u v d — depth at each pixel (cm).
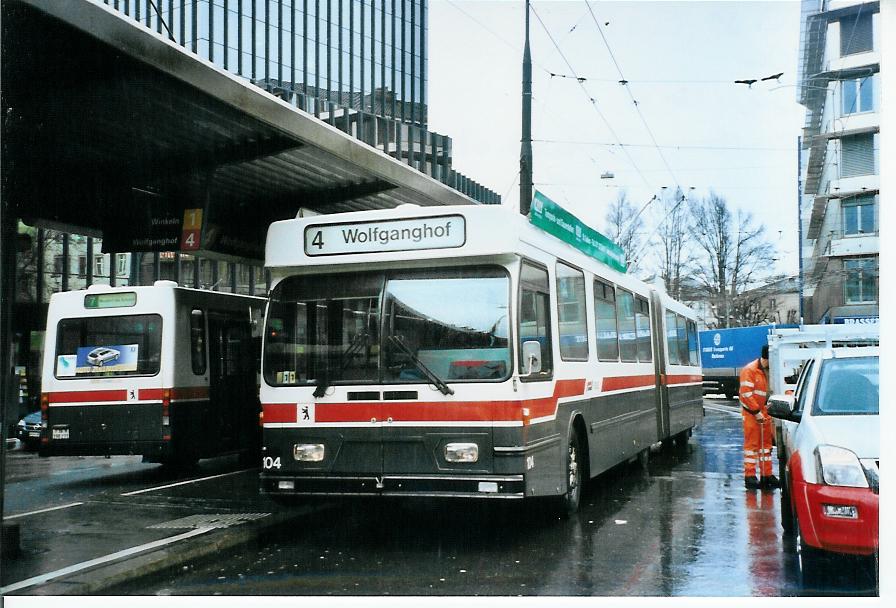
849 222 4034
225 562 753
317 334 813
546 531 877
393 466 773
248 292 4122
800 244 3934
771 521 922
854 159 3925
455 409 765
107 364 1366
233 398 1497
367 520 962
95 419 1359
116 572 668
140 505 995
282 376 814
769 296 4609
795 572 698
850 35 3569
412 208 801
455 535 865
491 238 780
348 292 812
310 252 822
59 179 1196
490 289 783
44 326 2942
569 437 916
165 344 1349
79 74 879
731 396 4259
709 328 4791
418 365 779
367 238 808
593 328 1057
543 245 876
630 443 1241
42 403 1383
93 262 3183
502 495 748
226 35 4278
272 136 1125
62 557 721
